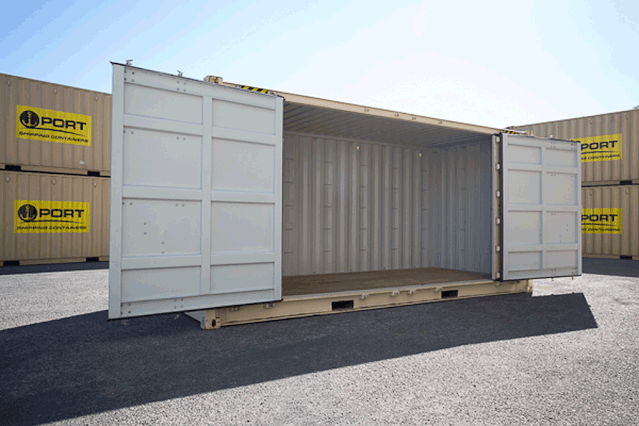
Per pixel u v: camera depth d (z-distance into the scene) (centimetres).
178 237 399
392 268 793
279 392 283
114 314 368
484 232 748
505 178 627
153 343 394
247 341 400
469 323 475
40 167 1096
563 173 685
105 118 1195
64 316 508
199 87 409
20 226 1070
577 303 595
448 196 822
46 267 1025
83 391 284
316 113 558
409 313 522
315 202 704
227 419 244
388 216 789
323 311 503
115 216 369
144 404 264
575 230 695
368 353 367
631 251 1223
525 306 572
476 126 626
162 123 390
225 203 424
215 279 417
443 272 744
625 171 1241
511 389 289
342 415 249
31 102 1084
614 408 260
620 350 379
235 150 430
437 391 285
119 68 372
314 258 703
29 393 281
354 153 751
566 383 301
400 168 812
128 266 373
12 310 542
